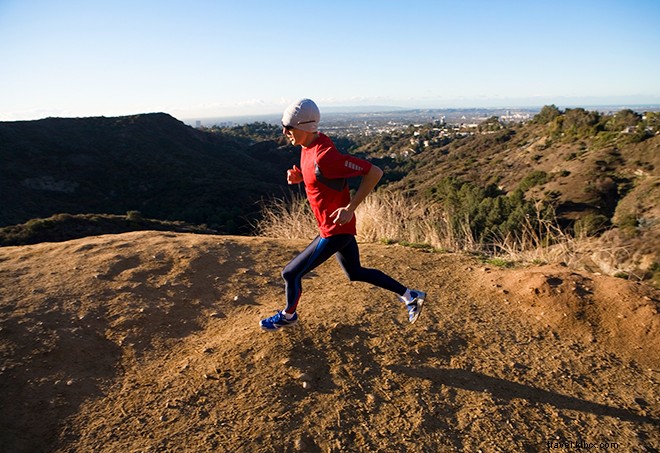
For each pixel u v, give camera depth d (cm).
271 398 248
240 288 398
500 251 562
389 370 277
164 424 230
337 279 424
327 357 287
